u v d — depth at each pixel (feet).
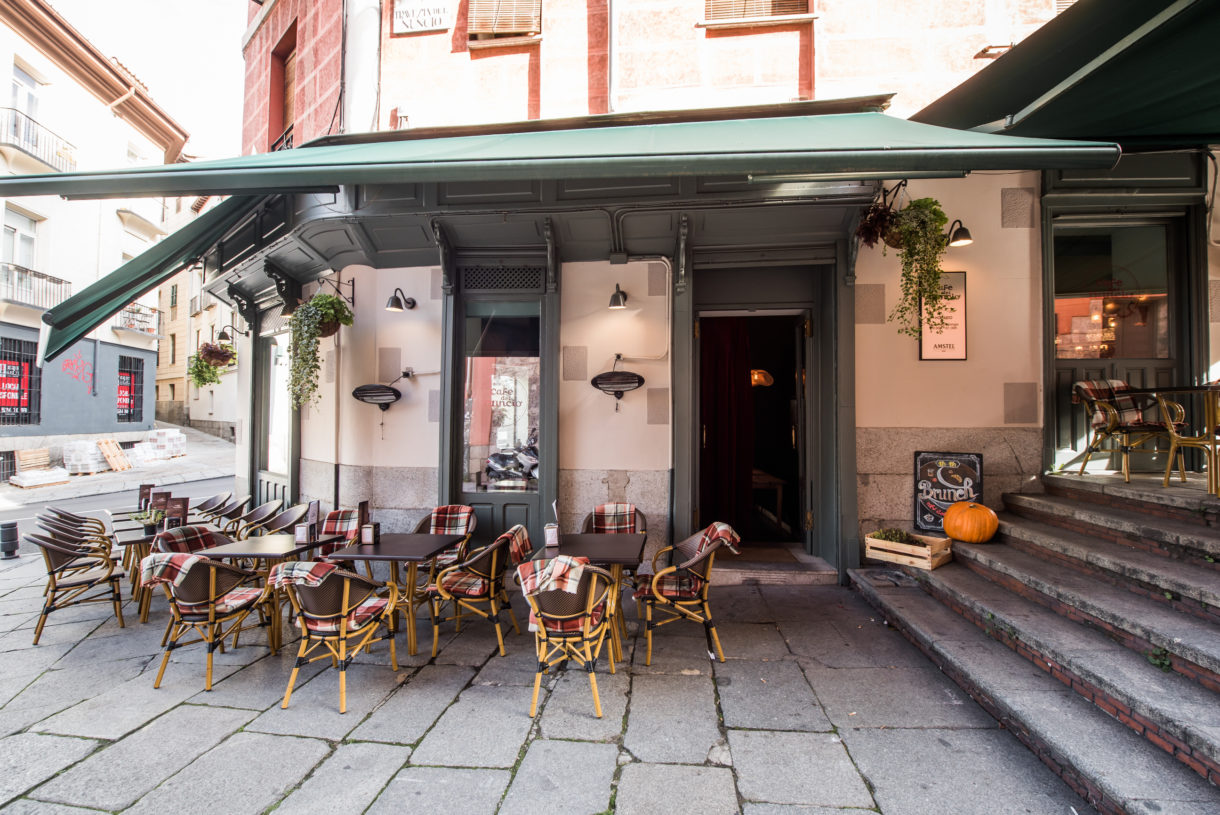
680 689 11.10
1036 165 9.67
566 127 16.47
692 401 19.63
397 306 18.89
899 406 17.72
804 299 19.52
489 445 19.45
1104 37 11.38
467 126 16.63
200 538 14.44
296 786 8.20
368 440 19.65
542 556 13.32
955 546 15.60
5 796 7.91
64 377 52.54
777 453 26.81
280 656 13.00
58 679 11.71
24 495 40.14
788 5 18.57
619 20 18.67
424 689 11.27
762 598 16.38
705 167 10.28
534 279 19.25
